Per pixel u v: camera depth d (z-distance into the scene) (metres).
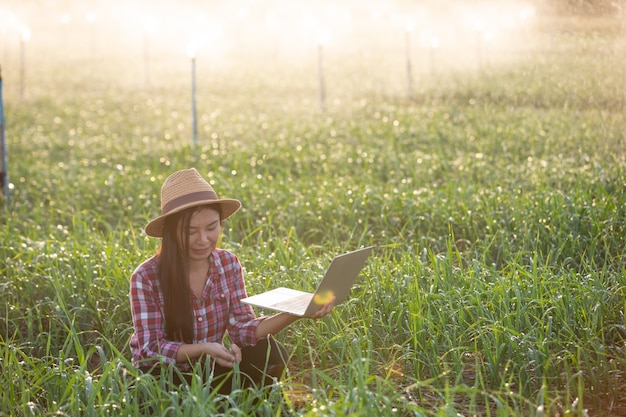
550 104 14.95
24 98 26.59
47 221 10.21
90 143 18.03
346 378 4.76
